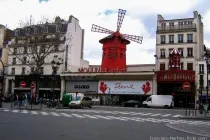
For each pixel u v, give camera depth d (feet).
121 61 146.82
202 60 128.77
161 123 49.49
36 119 48.60
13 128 35.14
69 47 154.92
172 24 138.92
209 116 67.46
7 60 169.89
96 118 55.47
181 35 134.51
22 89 156.66
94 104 143.13
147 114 74.59
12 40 162.91
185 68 131.44
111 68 142.82
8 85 163.12
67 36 151.23
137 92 136.26
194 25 132.87
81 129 35.88
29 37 136.77
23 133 30.86
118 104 140.46
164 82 132.16
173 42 135.33
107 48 147.43
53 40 129.08
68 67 153.58
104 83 143.95
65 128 36.42
